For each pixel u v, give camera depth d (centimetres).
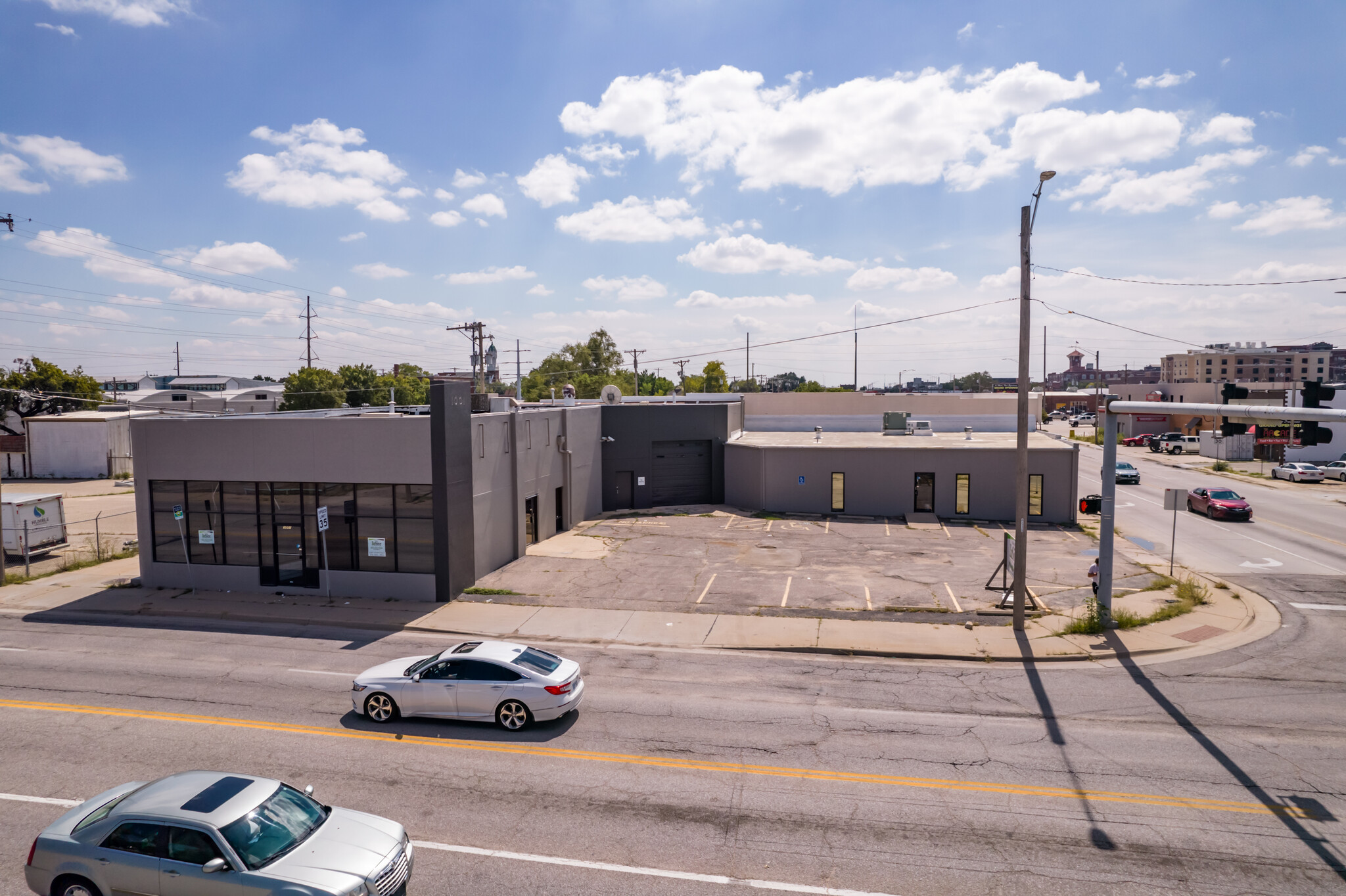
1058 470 3541
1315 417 1430
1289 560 2767
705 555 2870
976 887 899
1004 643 1873
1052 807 1089
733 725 1395
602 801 1112
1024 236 1942
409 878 919
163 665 1762
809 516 3709
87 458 5631
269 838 839
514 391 8906
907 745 1305
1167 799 1110
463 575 2389
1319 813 1067
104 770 1222
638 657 1809
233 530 2436
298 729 1389
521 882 914
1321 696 1526
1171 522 3600
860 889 898
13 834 1033
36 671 1723
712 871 938
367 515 2338
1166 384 9575
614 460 3903
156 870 814
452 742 1330
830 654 1836
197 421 2428
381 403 9862
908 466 3681
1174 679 1631
